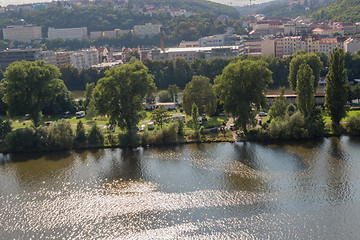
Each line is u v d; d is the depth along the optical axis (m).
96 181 141.25
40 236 109.56
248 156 158.62
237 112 180.12
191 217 115.38
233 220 112.88
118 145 177.25
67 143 175.38
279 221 111.50
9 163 162.50
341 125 181.38
